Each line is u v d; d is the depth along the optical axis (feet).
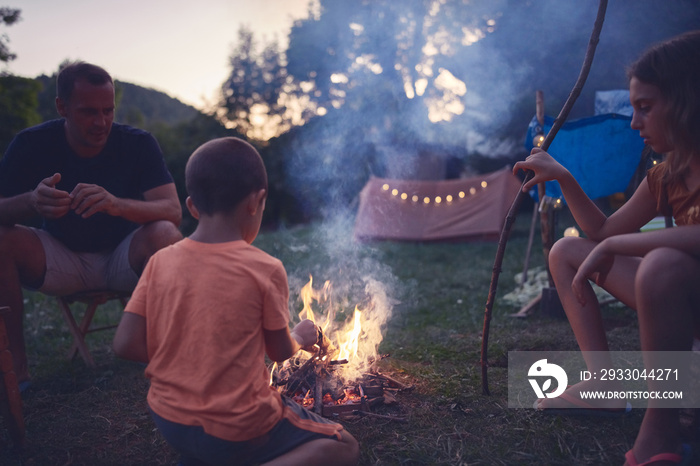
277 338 5.54
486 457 6.47
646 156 11.23
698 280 5.46
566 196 7.43
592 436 6.81
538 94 12.94
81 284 10.05
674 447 5.51
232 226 5.65
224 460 5.27
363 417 7.59
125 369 10.19
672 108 5.70
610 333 11.35
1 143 62.03
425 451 6.66
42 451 6.99
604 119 12.41
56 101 9.09
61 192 8.18
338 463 5.68
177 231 9.77
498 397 8.18
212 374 5.13
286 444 5.50
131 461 6.72
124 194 10.12
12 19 51.31
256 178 5.67
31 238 9.20
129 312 5.48
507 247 27.96
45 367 10.42
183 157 75.46
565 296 7.33
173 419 5.21
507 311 14.28
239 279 5.32
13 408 6.84
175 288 5.34
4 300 8.61
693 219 6.17
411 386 8.56
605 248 6.20
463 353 10.50
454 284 18.63
